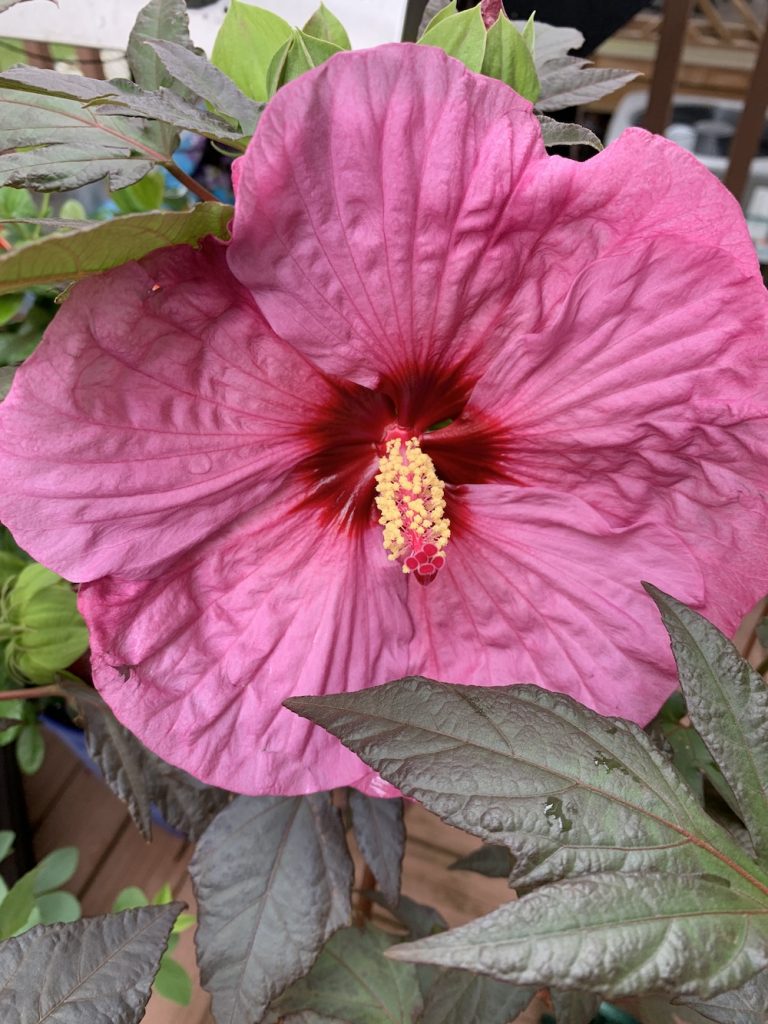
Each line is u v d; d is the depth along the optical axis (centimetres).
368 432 19
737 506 18
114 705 17
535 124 15
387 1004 26
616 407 17
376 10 21
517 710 14
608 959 11
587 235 16
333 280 15
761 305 16
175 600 18
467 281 16
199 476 17
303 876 23
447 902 35
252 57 19
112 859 37
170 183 42
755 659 41
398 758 14
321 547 20
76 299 14
